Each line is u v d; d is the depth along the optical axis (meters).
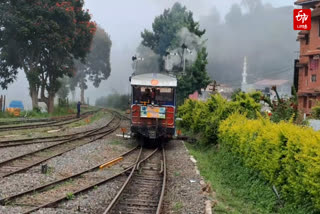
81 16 42.56
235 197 10.83
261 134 11.65
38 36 36.25
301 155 8.40
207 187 10.94
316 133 8.48
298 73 38.56
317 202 7.64
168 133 20.12
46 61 40.75
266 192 10.14
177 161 16.02
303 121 14.88
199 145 21.84
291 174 9.02
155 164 15.15
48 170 12.28
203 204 9.48
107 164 13.95
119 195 9.66
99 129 27.66
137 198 9.88
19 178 10.80
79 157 15.18
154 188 11.05
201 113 23.48
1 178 10.62
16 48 37.16
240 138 13.64
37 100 39.81
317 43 33.00
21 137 20.00
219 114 19.78
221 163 15.28
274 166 9.91
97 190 10.23
